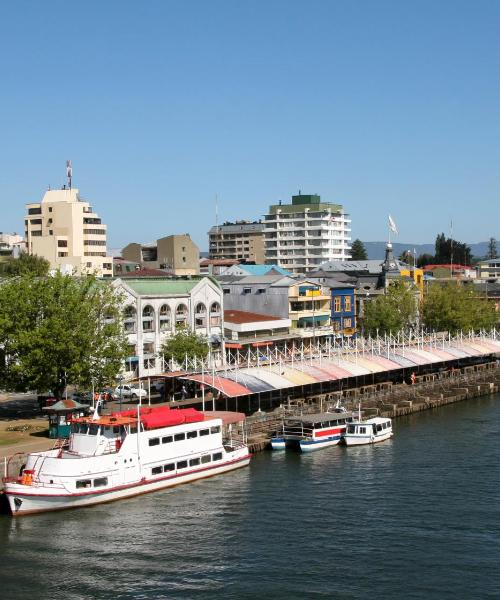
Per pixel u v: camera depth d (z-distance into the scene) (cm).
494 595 6012
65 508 7912
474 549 6888
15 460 8319
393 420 12638
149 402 11181
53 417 9956
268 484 8856
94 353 10700
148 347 14500
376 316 18888
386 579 6322
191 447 8962
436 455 10131
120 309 13125
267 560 6712
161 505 8119
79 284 11862
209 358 13675
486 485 8712
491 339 18088
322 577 6375
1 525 7538
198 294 15500
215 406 11694
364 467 9550
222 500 8275
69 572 6525
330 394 12794
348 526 7481
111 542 7119
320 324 19250
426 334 19038
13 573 6519
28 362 10162
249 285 18775
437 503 8119
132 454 8375
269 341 16775
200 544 7069
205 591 6169
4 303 10656
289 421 10994
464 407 13875
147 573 6500
